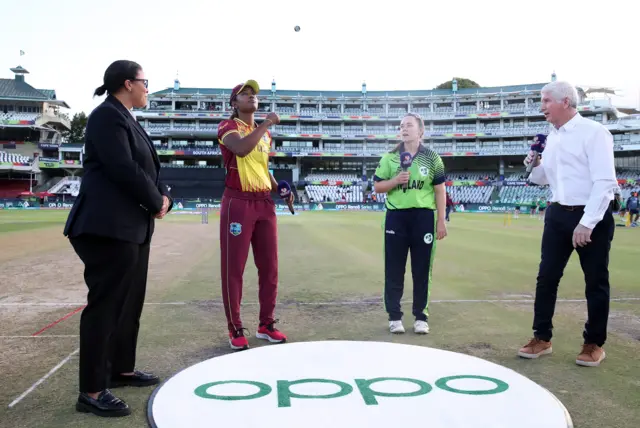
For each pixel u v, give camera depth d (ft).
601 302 10.48
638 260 29.04
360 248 35.06
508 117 195.72
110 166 8.11
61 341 12.15
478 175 196.03
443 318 14.78
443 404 8.04
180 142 208.54
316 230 53.93
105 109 8.38
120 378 9.33
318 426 7.20
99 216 8.11
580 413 7.97
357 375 9.45
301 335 12.82
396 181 13.14
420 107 206.39
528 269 25.32
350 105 208.54
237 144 11.53
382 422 7.34
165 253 31.68
